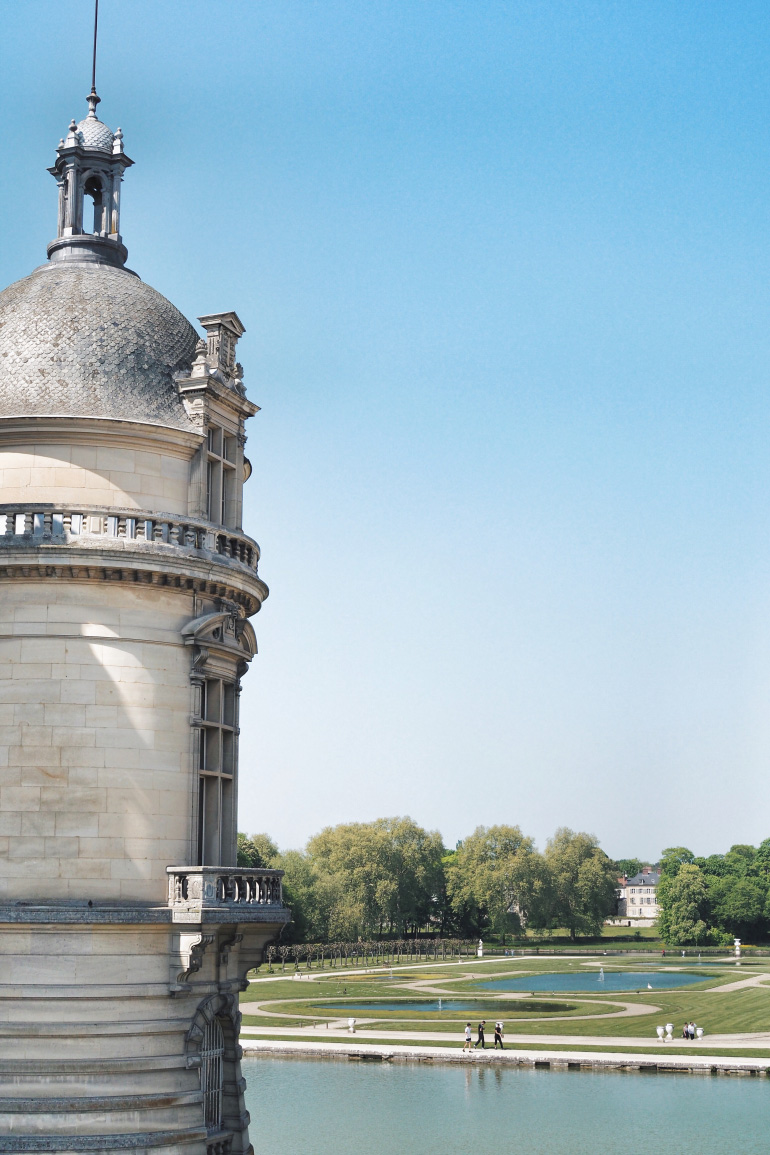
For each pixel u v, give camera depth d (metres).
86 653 34.78
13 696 34.44
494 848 191.88
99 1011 33.00
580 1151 44.03
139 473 36.44
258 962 37.69
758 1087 57.78
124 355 37.78
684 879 195.12
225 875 34.94
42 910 32.91
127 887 34.06
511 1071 62.97
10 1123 32.06
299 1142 45.56
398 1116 50.72
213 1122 36.25
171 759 35.50
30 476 35.81
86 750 34.31
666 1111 51.59
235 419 40.03
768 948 184.25
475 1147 44.56
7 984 32.88
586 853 197.25
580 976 122.31
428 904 194.62
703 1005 89.31
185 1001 34.75
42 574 34.75
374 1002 94.94
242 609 39.44
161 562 35.44
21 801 33.94
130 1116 32.72
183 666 36.28
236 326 39.94
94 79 42.75
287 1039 72.06
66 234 41.12
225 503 39.66
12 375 37.09
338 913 157.75
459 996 99.31
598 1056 64.50
